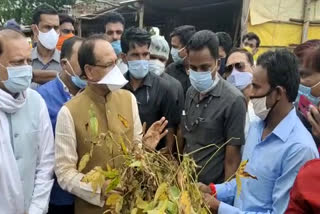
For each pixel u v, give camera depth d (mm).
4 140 1759
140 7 9203
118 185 1311
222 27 10773
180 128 2752
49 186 1924
